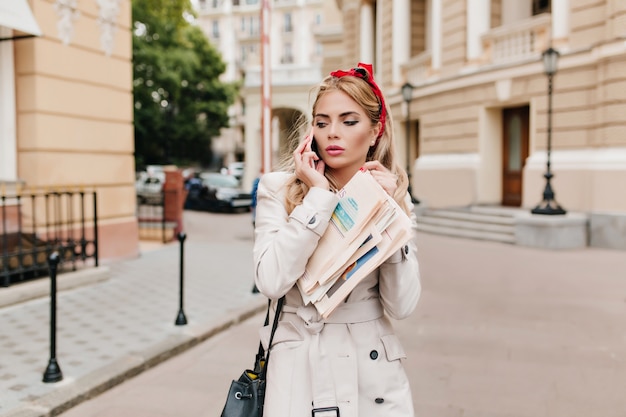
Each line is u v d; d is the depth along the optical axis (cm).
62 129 794
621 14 1136
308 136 182
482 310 641
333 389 168
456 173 1577
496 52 1488
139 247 1025
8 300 601
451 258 1023
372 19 2377
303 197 179
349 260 167
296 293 178
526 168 1352
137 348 474
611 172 1148
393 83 1995
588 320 597
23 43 748
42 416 347
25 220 754
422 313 629
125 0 908
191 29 3819
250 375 186
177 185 1222
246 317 609
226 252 1066
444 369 450
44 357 447
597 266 930
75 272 716
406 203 194
